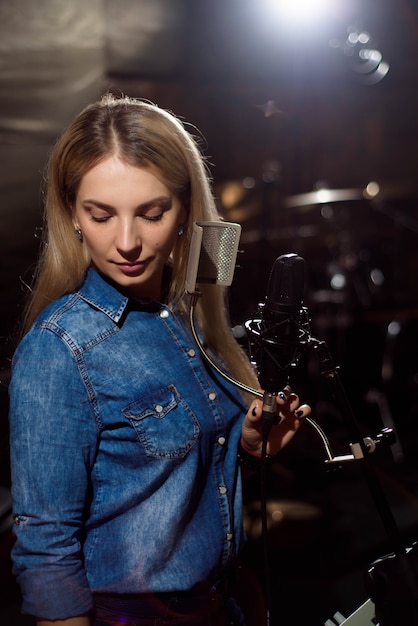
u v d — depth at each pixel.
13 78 3.84
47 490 1.08
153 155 1.12
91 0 3.87
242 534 1.33
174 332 1.26
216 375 1.31
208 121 7.96
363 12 4.79
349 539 3.26
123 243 1.12
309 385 5.48
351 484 3.97
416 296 5.87
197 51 4.11
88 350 1.15
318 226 5.98
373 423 5.23
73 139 1.13
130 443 1.16
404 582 1.15
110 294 1.20
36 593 1.07
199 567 1.20
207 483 1.25
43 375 1.10
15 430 1.10
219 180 8.07
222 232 1.20
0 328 1.89
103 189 1.11
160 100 7.51
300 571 2.98
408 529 3.40
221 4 4.09
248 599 2.14
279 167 8.05
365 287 5.70
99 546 1.16
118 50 3.96
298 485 3.83
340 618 1.28
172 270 1.33
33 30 3.83
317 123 7.80
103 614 1.16
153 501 1.16
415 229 5.81
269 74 4.28
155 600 1.17
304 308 1.15
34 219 3.96
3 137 3.87
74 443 1.11
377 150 7.61
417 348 5.42
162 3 4.00
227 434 1.30
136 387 1.17
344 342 5.61
